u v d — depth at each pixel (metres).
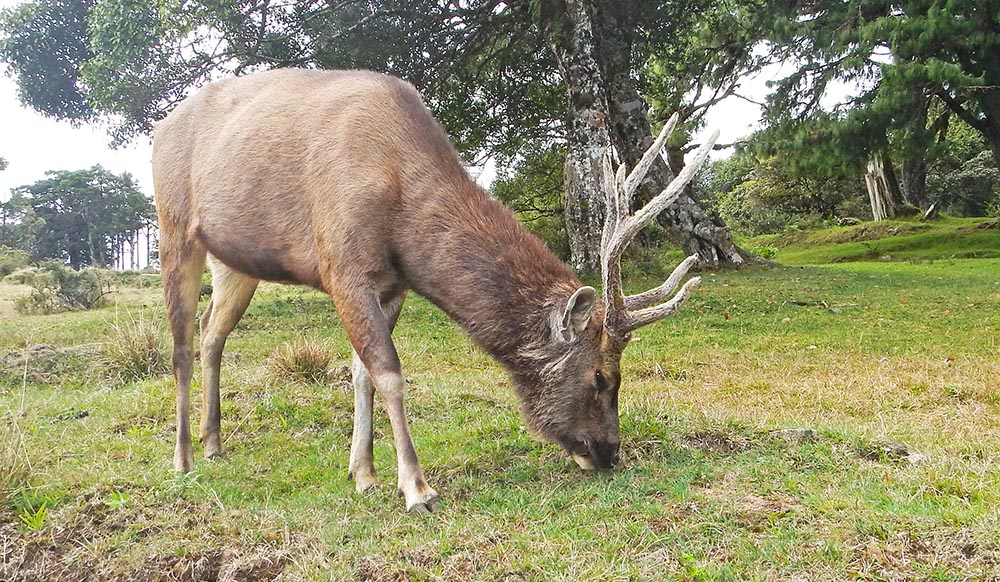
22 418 5.65
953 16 15.84
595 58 15.06
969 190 37.09
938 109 26.00
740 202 41.19
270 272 4.54
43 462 4.47
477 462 4.41
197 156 4.80
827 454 4.18
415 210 4.03
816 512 3.30
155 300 15.77
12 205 48.78
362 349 3.93
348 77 4.53
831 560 2.91
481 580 2.96
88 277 15.94
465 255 4.00
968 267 18.77
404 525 3.54
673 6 16.92
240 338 9.87
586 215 14.91
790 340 9.20
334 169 4.08
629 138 17.80
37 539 3.55
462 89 17.48
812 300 12.48
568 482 3.98
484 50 17.20
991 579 2.72
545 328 3.96
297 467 4.67
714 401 6.25
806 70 18.41
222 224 4.56
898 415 5.60
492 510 3.59
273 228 4.38
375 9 14.77
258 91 4.76
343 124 4.19
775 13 17.30
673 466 4.04
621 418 4.71
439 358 8.35
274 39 13.89
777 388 6.69
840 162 18.08
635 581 2.86
